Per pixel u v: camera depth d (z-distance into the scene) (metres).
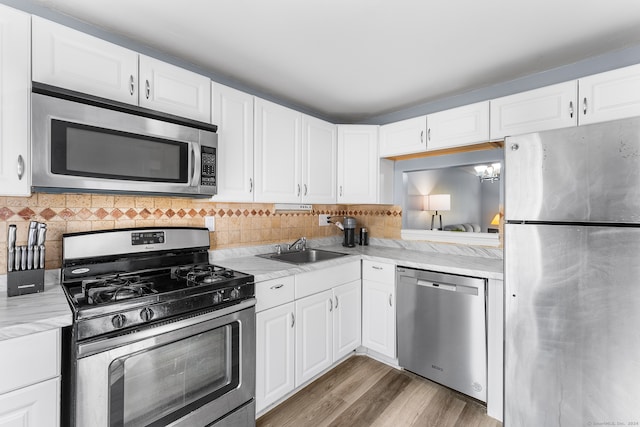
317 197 2.45
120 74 1.40
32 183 1.14
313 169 2.41
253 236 2.40
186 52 1.79
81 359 1.06
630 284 1.16
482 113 2.04
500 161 2.29
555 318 1.34
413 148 2.43
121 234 1.62
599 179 1.22
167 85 1.56
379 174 2.67
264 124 2.05
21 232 1.39
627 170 1.16
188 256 1.90
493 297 1.77
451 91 2.37
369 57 1.84
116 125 1.33
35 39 1.17
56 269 1.46
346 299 2.32
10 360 0.95
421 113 2.67
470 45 1.71
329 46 1.72
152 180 1.45
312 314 2.03
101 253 1.55
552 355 1.35
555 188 1.33
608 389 1.22
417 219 2.84
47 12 1.40
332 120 3.06
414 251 2.69
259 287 1.69
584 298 1.27
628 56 1.71
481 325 1.82
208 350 1.43
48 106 1.16
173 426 1.30
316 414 1.78
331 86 2.27
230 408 1.51
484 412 1.80
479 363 1.83
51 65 1.21
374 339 2.38
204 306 1.41
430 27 1.54
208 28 1.55
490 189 2.39
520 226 1.43
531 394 1.41
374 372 2.24
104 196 1.63
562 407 1.33
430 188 2.75
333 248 2.90
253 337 1.62
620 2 1.34
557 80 1.96
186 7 1.39
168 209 1.90
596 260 1.24
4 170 1.10
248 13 1.43
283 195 2.17
